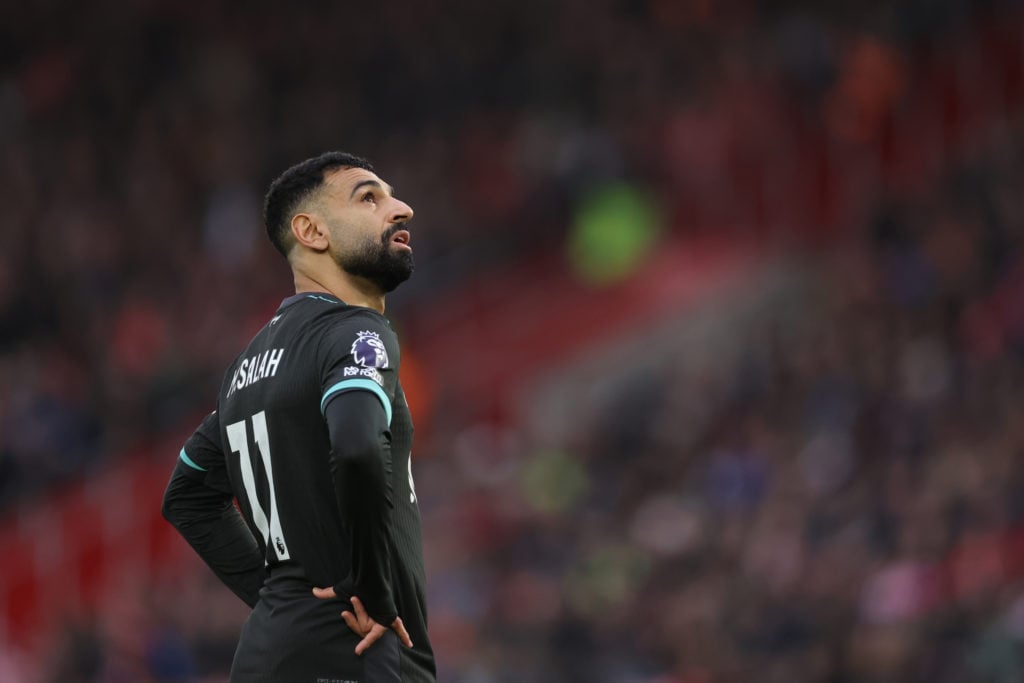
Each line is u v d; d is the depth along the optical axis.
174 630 43.41
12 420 56.47
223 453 12.80
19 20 75.06
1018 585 37.16
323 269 12.73
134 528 54.50
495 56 71.50
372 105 71.94
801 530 42.78
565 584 44.09
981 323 48.97
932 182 60.44
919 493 41.72
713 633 40.53
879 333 50.91
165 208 67.75
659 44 69.81
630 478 50.03
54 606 51.00
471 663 40.09
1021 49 66.44
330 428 11.18
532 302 64.56
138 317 60.50
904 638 37.06
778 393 51.06
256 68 73.56
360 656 11.61
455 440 56.81
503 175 68.25
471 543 48.09
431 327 64.50
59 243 64.69
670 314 62.09
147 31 74.81
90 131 71.81
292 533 11.94
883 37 67.25
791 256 63.47
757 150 66.81
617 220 64.75
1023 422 42.28
